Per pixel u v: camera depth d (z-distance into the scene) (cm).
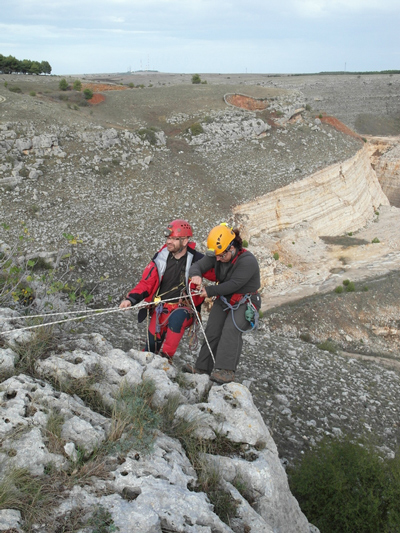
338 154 4644
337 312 2773
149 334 518
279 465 396
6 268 710
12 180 3002
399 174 7056
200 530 275
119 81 11425
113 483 297
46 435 316
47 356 430
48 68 9025
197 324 518
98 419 354
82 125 3878
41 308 646
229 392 435
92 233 2728
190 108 5281
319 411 965
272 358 1277
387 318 2842
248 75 13950
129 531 261
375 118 8900
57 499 274
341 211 4316
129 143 3903
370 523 573
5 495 259
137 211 3075
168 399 402
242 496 342
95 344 485
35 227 2647
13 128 3519
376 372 1487
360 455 657
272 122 5006
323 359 1466
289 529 377
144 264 2603
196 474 339
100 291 2327
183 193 3459
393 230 4397
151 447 332
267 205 3722
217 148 4341
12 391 361
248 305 491
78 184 3183
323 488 606
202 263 487
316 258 3616
